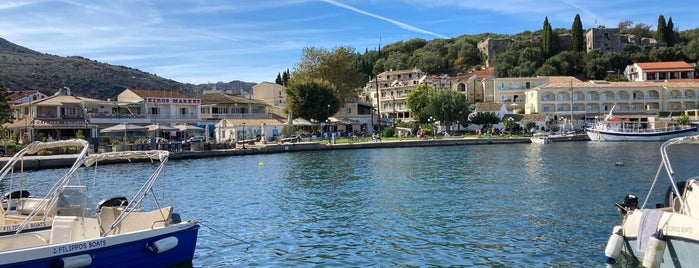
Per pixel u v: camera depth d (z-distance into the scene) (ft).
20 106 270.46
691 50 521.65
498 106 397.39
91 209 50.16
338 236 62.90
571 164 152.76
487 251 55.06
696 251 41.14
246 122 310.24
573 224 67.05
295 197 93.81
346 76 405.80
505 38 640.58
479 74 518.78
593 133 304.09
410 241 59.82
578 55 545.44
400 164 160.35
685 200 47.01
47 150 182.19
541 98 405.59
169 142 208.95
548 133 337.93
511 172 131.64
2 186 115.65
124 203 56.80
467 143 285.02
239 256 54.75
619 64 526.98
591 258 51.67
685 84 399.24
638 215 48.32
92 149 184.55
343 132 356.79
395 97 470.80
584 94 405.18
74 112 274.77
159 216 50.62
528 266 49.65
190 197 95.30
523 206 80.74
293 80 370.53
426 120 362.74
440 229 65.62
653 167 141.49
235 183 115.75
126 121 283.38
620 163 147.02
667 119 358.84
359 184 111.24
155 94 319.06
